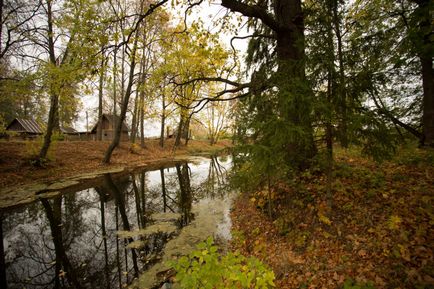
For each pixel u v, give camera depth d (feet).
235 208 26.68
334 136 14.05
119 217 28.84
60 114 49.98
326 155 15.25
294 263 13.66
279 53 20.75
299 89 12.62
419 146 22.61
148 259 18.79
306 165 20.03
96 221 27.63
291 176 19.74
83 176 48.67
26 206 31.91
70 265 19.17
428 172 17.34
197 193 37.55
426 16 12.42
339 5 14.32
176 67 36.09
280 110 13.79
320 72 13.12
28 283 17.06
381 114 13.32
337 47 13.70
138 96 81.76
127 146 85.66
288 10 20.75
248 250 17.30
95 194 37.96
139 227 25.39
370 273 10.84
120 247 21.20
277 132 12.47
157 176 51.80
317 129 14.55
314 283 11.69
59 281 17.16
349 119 12.21
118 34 22.94
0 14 39.78
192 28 26.50
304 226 16.25
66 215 29.66
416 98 27.89
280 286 12.44
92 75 23.80
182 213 28.91
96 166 57.93
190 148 111.14
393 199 15.08
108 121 122.01
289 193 19.56
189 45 28.37
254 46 27.63
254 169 15.79
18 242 23.18
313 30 14.24
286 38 20.24
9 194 36.22
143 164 66.13
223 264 7.22
